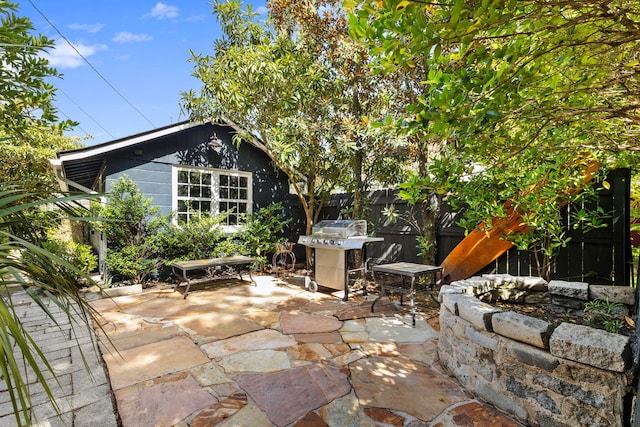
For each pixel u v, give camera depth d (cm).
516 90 142
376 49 128
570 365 160
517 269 391
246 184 694
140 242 536
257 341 295
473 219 355
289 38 520
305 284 522
